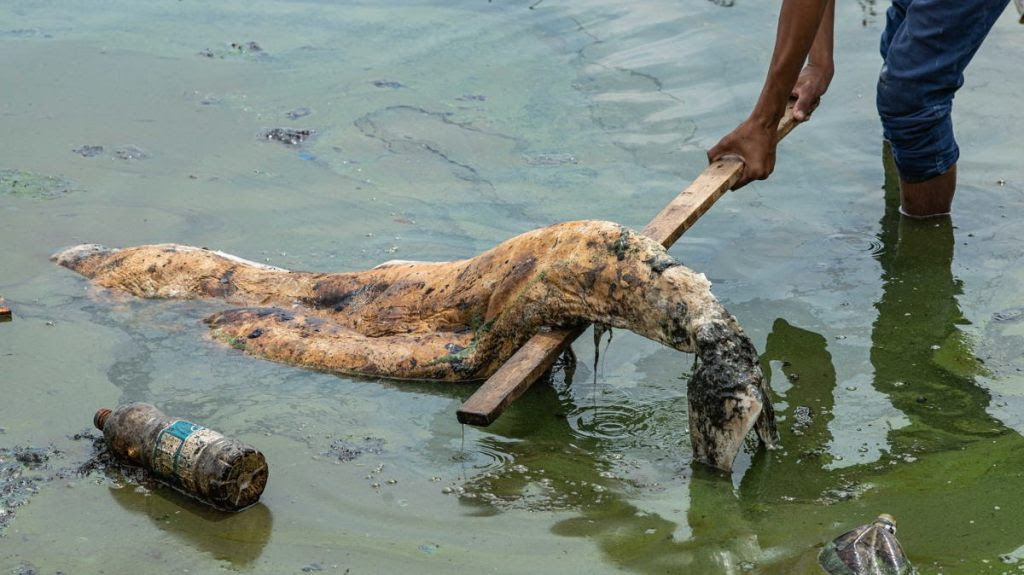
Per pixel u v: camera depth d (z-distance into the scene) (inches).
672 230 162.4
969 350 169.5
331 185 230.5
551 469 145.9
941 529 129.8
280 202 223.8
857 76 264.2
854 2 298.5
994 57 266.5
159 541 133.2
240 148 246.5
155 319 183.9
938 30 185.2
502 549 129.7
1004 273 191.0
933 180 204.7
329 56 294.4
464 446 151.6
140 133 253.0
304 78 281.4
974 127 239.5
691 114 254.2
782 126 192.9
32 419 157.8
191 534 134.5
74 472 146.6
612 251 150.0
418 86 275.6
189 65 289.6
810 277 193.6
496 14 316.8
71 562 129.6
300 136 251.6
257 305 184.7
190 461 138.1
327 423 156.9
